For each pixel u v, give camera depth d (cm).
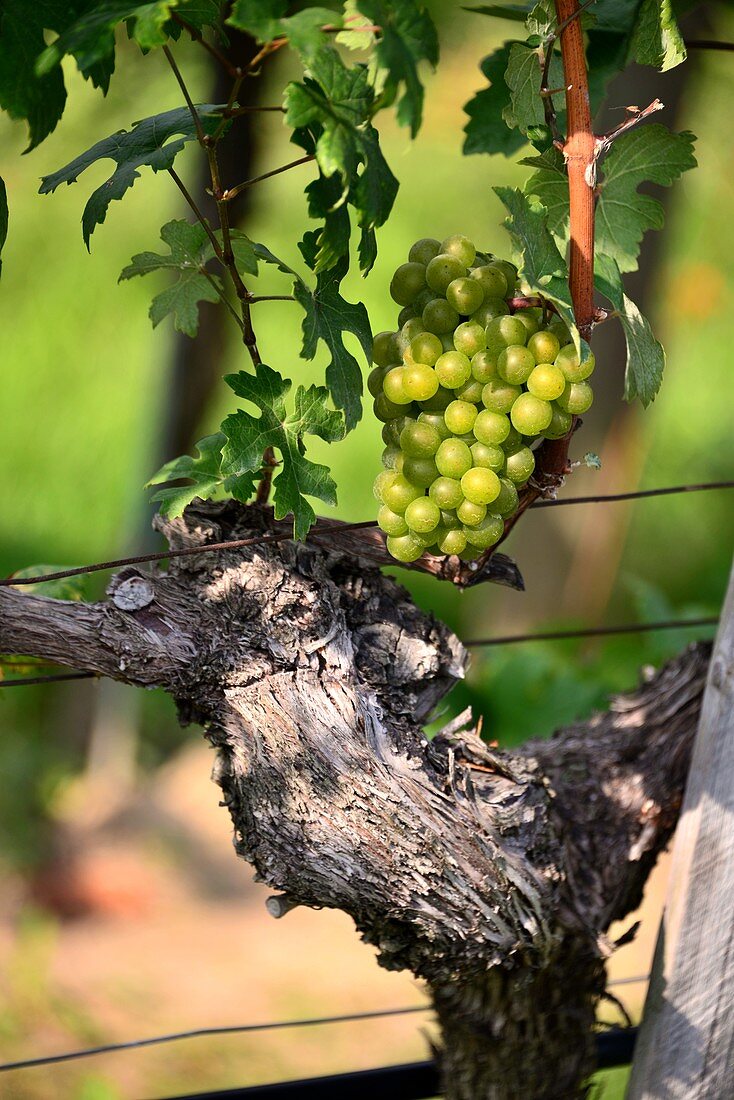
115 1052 314
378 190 139
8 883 384
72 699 438
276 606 151
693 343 595
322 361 525
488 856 152
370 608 155
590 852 162
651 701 170
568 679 227
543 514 371
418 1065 168
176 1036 170
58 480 516
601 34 160
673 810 166
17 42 144
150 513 351
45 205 552
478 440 142
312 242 145
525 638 175
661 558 523
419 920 152
